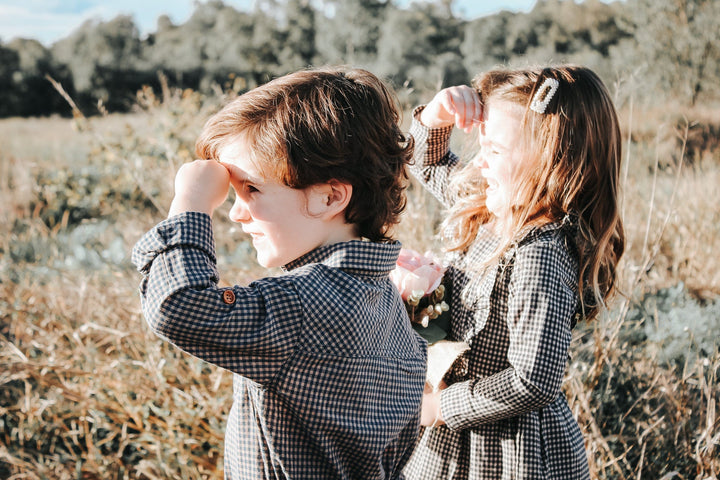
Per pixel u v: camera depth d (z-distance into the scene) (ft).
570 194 4.38
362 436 3.34
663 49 26.81
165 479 7.25
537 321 4.13
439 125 5.38
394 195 3.75
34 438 8.19
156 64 91.76
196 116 17.26
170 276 3.11
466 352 4.61
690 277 10.27
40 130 52.65
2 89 92.94
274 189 3.35
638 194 11.50
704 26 25.98
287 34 78.13
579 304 4.74
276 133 3.26
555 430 4.57
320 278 3.26
